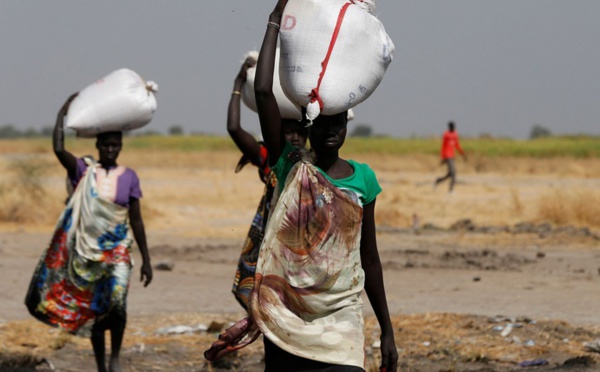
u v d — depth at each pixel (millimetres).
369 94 12180
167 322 25344
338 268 11914
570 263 37281
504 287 31516
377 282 12672
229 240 45625
